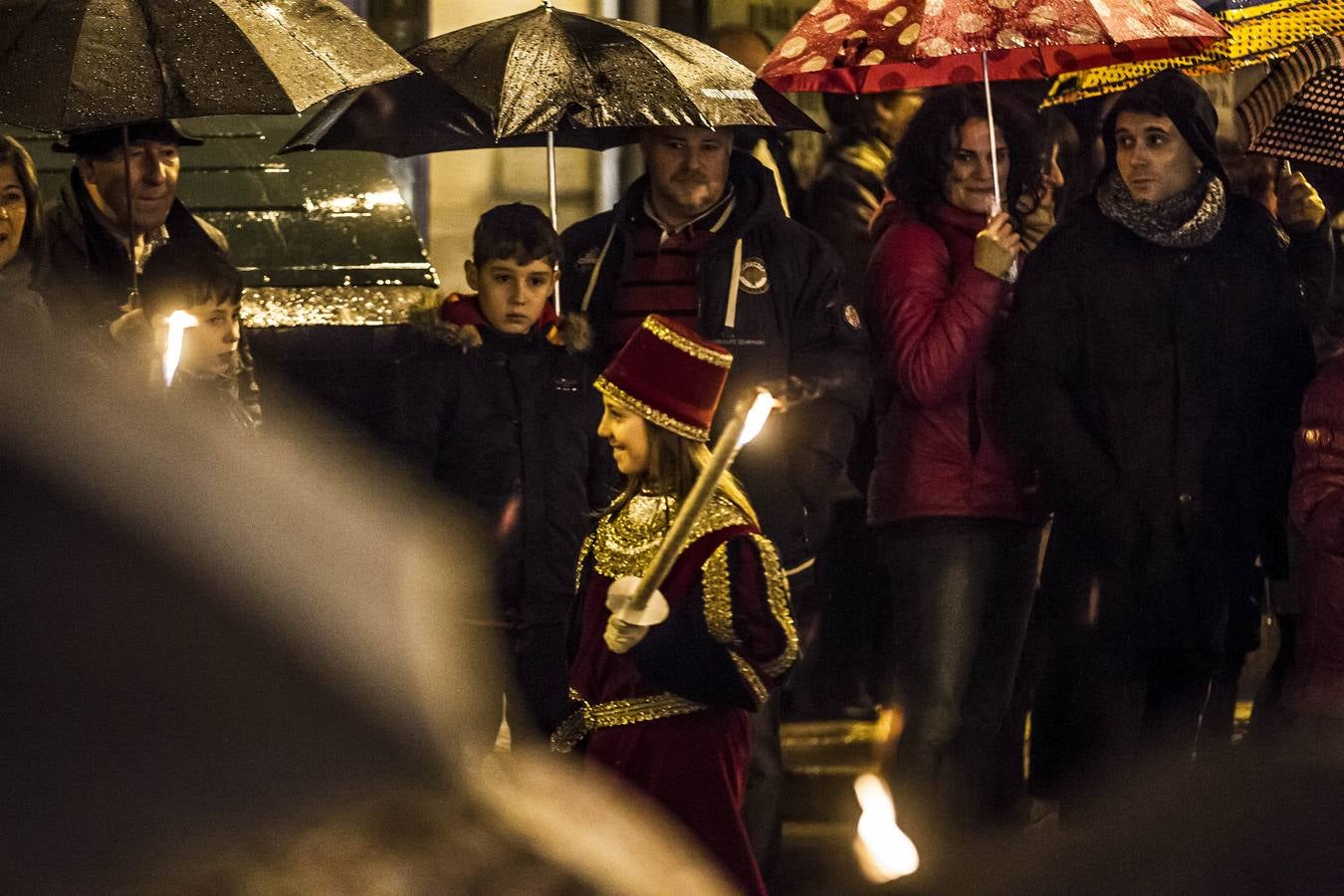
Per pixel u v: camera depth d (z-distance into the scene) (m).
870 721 16.61
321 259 15.95
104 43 11.98
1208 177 13.24
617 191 20.61
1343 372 11.73
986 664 13.60
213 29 12.11
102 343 10.20
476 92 13.86
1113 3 13.20
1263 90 15.01
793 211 18.03
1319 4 15.07
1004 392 13.22
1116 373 13.07
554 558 12.91
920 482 13.47
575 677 10.31
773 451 13.47
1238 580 13.27
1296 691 11.60
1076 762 13.16
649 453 10.10
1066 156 17.05
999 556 13.49
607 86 13.82
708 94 13.81
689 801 9.85
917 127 13.89
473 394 12.84
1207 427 13.03
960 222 13.80
